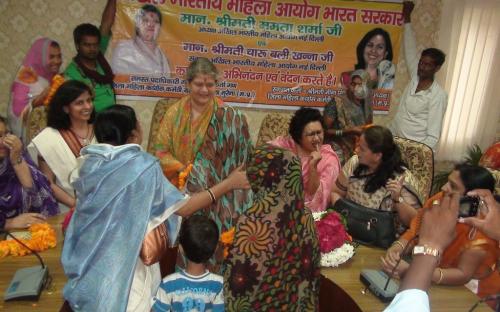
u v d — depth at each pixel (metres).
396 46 4.75
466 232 1.91
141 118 4.61
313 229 1.50
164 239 1.55
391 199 2.49
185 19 4.36
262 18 4.48
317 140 2.70
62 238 2.11
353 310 1.79
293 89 4.75
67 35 4.28
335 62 4.72
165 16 4.32
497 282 2.03
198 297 1.74
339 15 4.57
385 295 1.77
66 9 4.20
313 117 2.72
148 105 4.58
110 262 1.44
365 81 4.05
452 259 1.96
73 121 2.62
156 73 4.47
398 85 4.93
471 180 1.94
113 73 4.33
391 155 2.49
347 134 3.93
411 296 0.76
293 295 1.49
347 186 2.73
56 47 3.96
